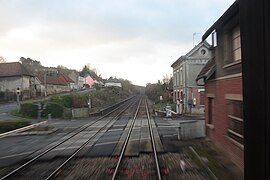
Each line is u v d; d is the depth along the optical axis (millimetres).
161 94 54000
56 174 8133
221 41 9445
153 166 8891
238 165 7516
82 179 7633
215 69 10344
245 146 3764
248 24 3654
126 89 131625
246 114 3750
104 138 15203
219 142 9930
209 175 7570
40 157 10641
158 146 12234
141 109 41656
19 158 10758
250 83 3648
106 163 9461
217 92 10172
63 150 12008
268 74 3291
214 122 10844
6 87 50938
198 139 13414
